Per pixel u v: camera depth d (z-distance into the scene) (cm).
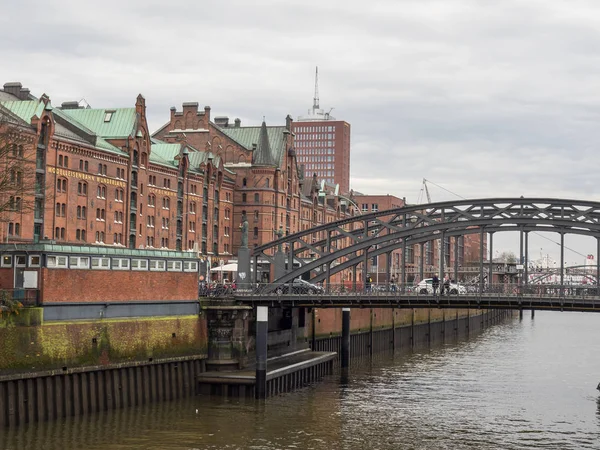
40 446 4894
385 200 19825
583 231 6962
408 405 6606
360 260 7600
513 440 5484
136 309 6281
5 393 5128
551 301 6469
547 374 8594
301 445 5244
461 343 12762
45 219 8569
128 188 9975
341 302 7119
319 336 9225
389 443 5353
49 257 5556
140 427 5509
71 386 5631
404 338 12056
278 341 7981
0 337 5103
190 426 5616
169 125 13412
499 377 8319
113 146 9956
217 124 14500
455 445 5338
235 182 12838
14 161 7475
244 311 7175
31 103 8638
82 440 5084
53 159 8694
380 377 8231
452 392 7288
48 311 5528
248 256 7856
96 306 5912
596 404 6762
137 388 6188
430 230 7338
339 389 7356
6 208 6756
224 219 12462
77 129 9469
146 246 10406
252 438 5369
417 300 6825
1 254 5616
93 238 9369
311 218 14912
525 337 14162
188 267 6831
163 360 6450
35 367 5350
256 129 13612
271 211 12888
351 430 5678
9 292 5431
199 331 6906
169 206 10956
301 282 8038
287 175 13562
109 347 5947
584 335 14600
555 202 7131
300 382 7550
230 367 7050
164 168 10769
